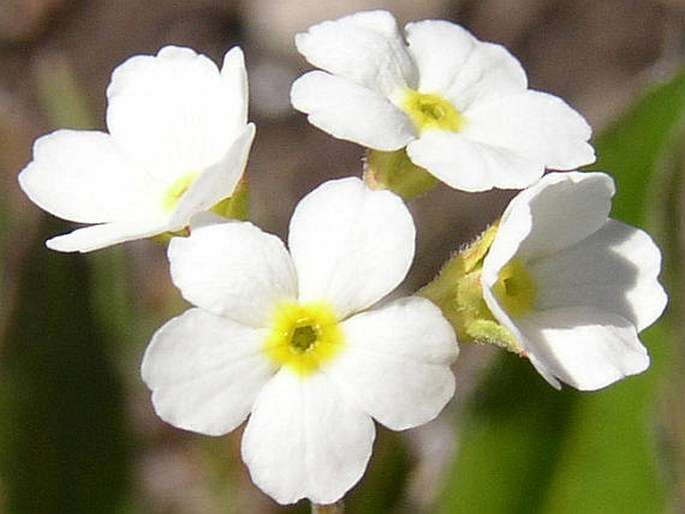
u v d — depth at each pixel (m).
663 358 0.06
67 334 0.06
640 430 0.06
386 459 0.07
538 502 0.06
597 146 0.06
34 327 0.06
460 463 0.06
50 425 0.06
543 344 0.05
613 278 0.05
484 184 0.05
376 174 0.05
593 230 0.05
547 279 0.05
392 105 0.05
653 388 0.06
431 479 0.07
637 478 0.06
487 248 0.05
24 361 0.06
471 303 0.05
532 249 0.05
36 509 0.06
